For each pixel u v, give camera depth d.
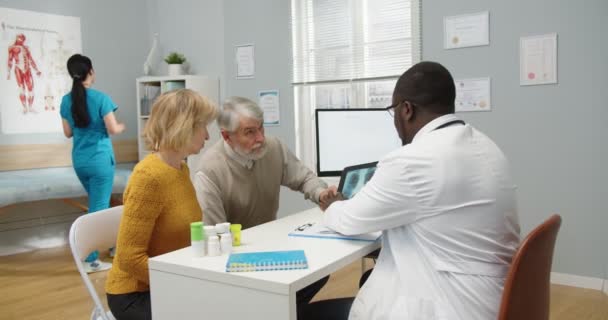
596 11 3.13
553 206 3.37
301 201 4.60
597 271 3.25
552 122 3.33
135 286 1.73
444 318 1.34
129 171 4.94
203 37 5.32
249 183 2.30
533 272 1.24
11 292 3.45
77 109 3.93
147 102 5.36
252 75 4.84
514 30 3.41
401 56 4.04
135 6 5.63
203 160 2.26
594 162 3.21
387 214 1.44
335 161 2.61
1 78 4.59
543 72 3.33
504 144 3.51
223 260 1.52
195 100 1.76
